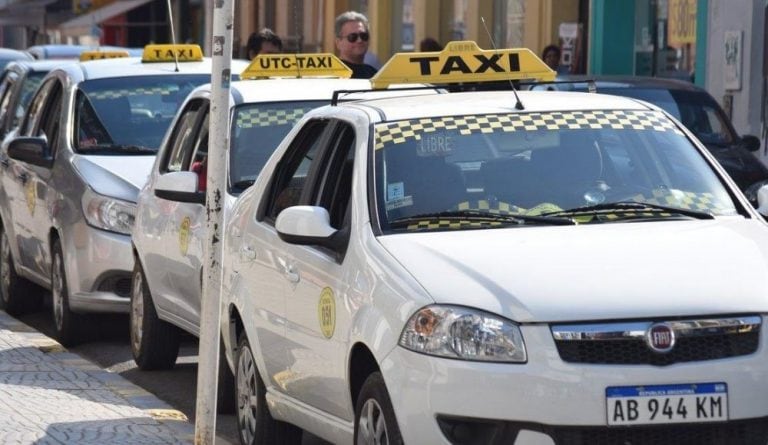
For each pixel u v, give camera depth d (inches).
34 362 924.6
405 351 548.1
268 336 684.7
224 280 747.4
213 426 635.5
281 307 668.1
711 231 602.2
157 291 945.5
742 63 1670.8
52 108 1202.6
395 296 561.6
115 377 894.4
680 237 592.7
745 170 1354.6
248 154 899.4
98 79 1175.6
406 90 740.0
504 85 766.5
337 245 618.2
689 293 544.7
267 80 984.3
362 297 583.5
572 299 540.4
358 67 1360.7
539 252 572.4
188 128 960.3
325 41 2815.0
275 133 911.7
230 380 824.3
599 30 1995.6
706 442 537.6
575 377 528.4
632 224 613.0
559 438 530.3
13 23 3796.8
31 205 1171.3
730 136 1418.6
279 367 674.2
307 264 641.0
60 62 1472.7
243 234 730.2
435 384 537.3
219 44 616.4
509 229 605.0
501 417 530.9
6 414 752.3
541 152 647.8
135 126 1137.4
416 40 2455.7
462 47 763.4
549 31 2071.9
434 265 566.3
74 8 3567.9
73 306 1065.5
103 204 1050.7
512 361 532.7
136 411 778.2
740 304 543.8
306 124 719.7
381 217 614.2
